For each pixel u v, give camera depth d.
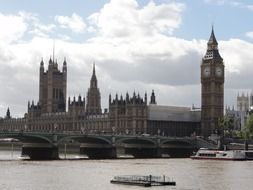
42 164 199.62
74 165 195.75
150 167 187.88
